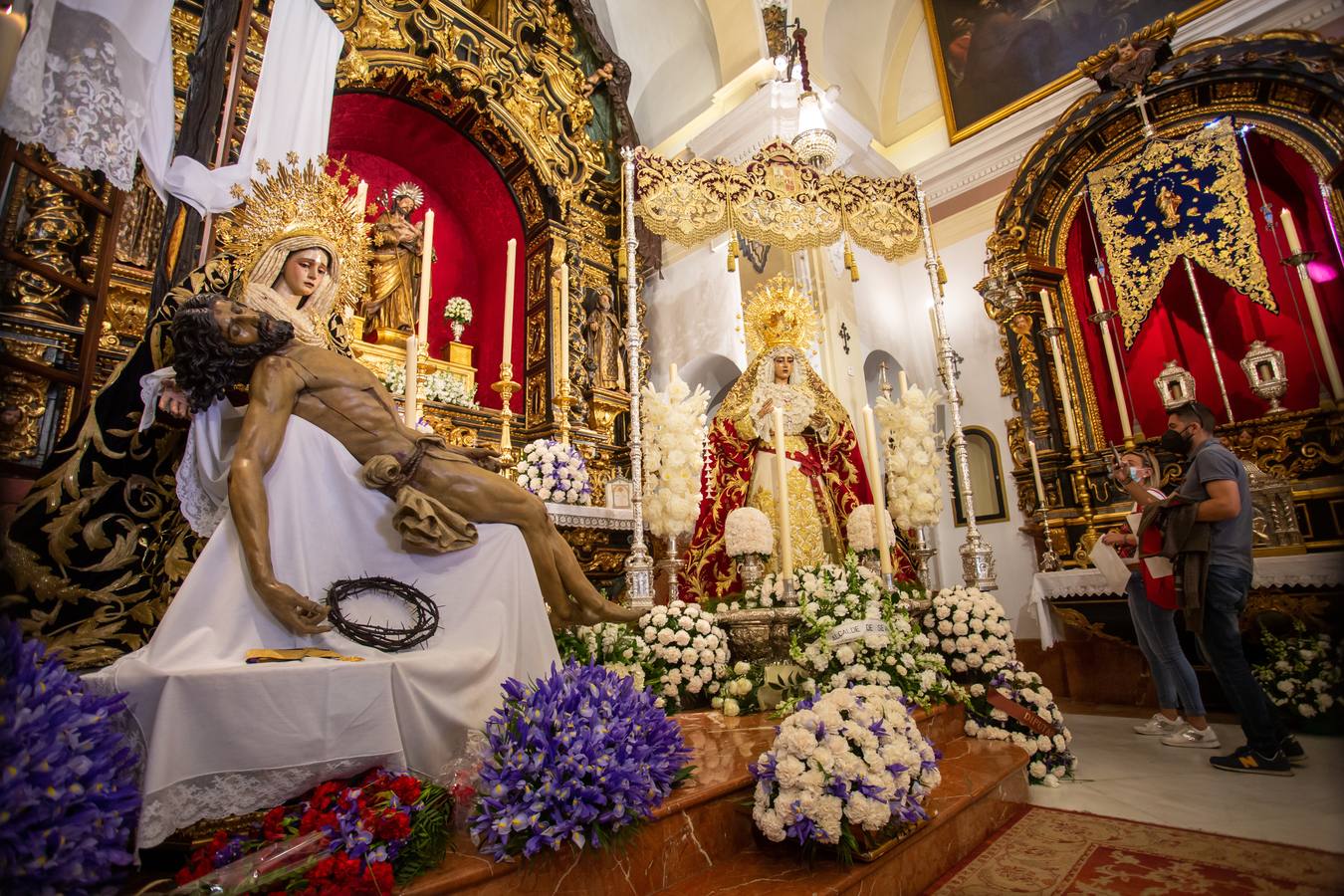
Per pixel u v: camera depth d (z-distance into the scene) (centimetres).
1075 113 649
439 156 720
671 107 848
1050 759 329
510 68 711
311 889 124
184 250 320
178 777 134
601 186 786
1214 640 334
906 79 859
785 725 206
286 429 199
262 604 174
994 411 710
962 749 315
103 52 257
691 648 321
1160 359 631
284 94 459
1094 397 639
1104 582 510
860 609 323
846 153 725
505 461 402
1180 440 371
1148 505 394
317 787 149
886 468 471
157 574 209
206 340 196
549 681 179
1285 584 440
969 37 784
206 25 361
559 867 157
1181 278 625
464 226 773
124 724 139
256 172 343
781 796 192
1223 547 334
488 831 151
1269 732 324
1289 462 519
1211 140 580
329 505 202
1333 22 555
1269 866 212
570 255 727
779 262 657
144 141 295
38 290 284
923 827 214
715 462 450
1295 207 570
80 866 117
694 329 734
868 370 761
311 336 252
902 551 431
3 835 109
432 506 208
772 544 367
